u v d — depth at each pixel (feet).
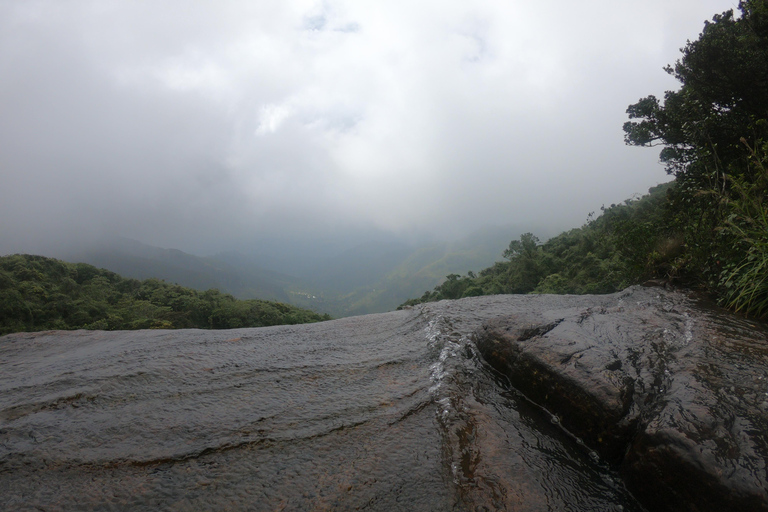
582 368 8.30
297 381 10.66
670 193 21.63
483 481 6.47
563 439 7.64
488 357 10.87
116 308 175.11
